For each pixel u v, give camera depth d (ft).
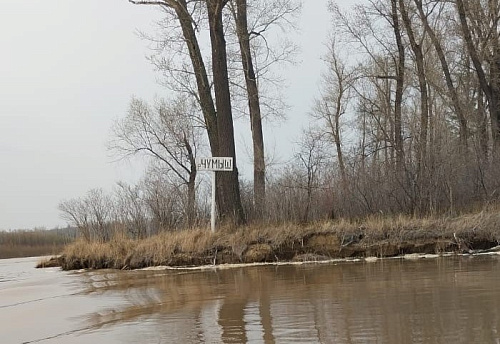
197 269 37.40
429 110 73.92
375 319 18.10
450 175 49.90
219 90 45.91
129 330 18.80
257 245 39.63
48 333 19.36
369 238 40.32
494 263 31.99
